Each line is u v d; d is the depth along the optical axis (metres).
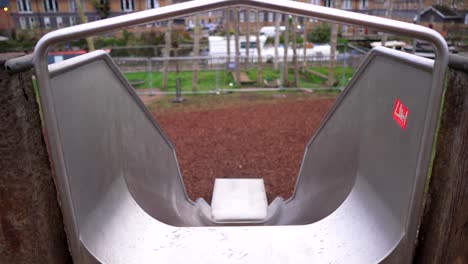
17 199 1.18
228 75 16.44
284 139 7.29
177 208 2.81
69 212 1.14
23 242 1.22
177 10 1.12
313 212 2.50
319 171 2.53
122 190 1.74
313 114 9.48
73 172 1.19
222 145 6.95
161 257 1.41
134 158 2.00
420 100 1.15
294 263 1.37
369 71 1.68
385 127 1.46
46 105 1.02
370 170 1.63
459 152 1.21
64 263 1.40
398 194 1.29
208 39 21.06
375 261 1.27
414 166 1.17
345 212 1.67
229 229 1.59
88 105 1.37
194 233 1.56
